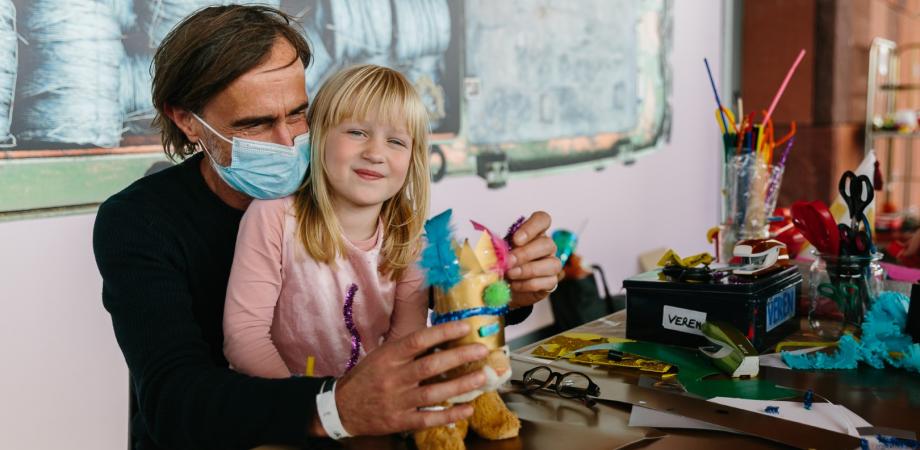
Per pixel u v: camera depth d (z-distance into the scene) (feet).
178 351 2.69
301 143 3.07
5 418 5.32
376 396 2.16
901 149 15.66
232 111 2.94
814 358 3.14
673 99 12.76
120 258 2.92
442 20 8.24
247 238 3.04
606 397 2.71
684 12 12.75
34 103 5.30
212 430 2.36
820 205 3.51
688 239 13.74
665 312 3.41
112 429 6.04
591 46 10.67
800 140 12.82
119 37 5.75
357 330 3.29
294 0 6.72
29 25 5.22
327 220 3.07
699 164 13.79
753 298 3.20
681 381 2.88
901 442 2.28
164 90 3.04
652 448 2.27
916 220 10.99
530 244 2.82
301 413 2.23
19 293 5.34
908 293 3.88
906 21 15.99
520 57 9.39
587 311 9.02
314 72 6.97
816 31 12.45
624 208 11.80
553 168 10.17
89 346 5.83
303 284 3.11
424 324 3.35
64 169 5.52
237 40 2.91
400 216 3.34
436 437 2.25
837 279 3.50
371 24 7.48
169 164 6.18
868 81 13.61
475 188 8.89
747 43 13.35
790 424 2.41
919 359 2.96
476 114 8.82
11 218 5.25
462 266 2.29
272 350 2.94
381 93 2.96
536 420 2.52
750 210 4.39
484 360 2.24
